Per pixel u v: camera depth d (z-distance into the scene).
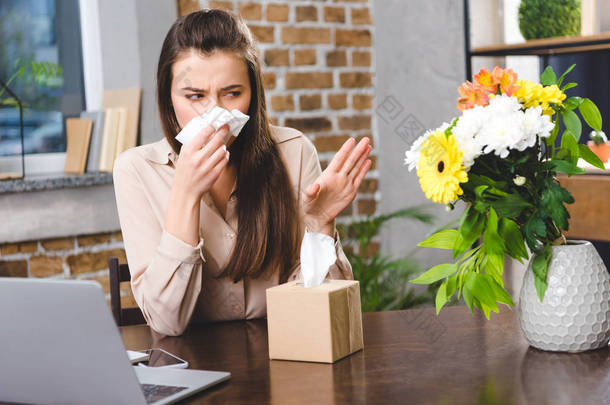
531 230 1.04
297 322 1.09
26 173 2.67
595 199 2.03
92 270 2.52
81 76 2.80
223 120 1.23
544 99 1.09
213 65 1.32
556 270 1.06
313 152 1.62
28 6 2.70
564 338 1.06
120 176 1.49
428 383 0.97
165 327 1.31
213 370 1.08
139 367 1.08
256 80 1.43
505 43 2.30
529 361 1.04
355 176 1.28
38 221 2.38
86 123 2.64
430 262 2.87
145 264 1.41
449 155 1.03
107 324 0.86
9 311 0.90
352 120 3.04
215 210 1.47
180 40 1.34
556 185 1.04
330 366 1.06
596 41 2.05
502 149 1.01
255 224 1.43
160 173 1.48
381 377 1.00
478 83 1.13
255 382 1.01
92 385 0.91
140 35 2.55
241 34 1.37
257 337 1.27
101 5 2.65
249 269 1.43
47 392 0.94
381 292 2.76
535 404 0.88
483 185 1.05
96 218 2.49
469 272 1.10
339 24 2.98
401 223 3.01
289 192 1.49
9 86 2.66
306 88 2.92
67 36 2.77
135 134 2.58
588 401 0.88
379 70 3.05
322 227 1.29
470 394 0.92
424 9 2.77
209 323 1.43
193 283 1.29
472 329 1.23
